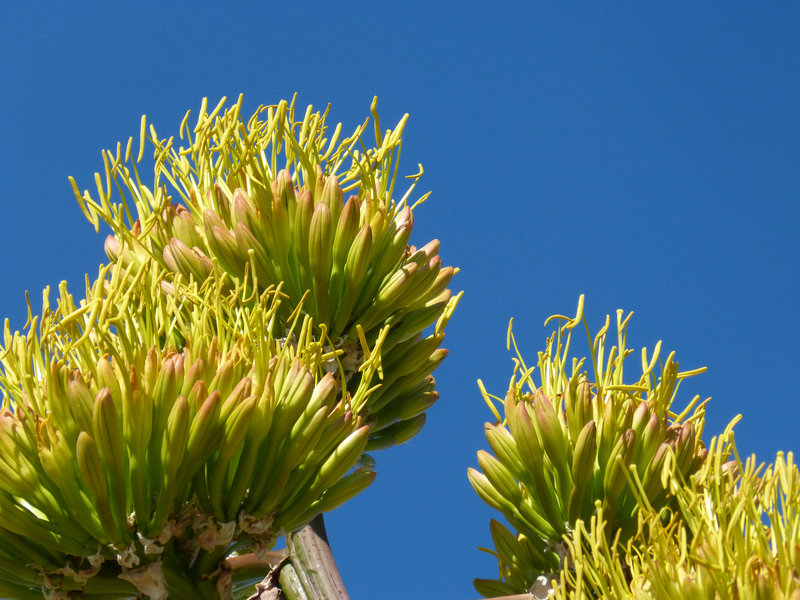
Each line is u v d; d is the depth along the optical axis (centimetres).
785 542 161
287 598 172
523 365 177
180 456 163
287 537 173
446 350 183
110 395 161
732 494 166
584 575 170
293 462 166
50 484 162
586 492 173
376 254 179
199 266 177
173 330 173
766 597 159
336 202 178
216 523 166
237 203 177
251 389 165
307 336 169
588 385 175
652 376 175
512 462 176
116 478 162
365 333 180
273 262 177
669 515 173
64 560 163
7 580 164
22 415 162
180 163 183
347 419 167
